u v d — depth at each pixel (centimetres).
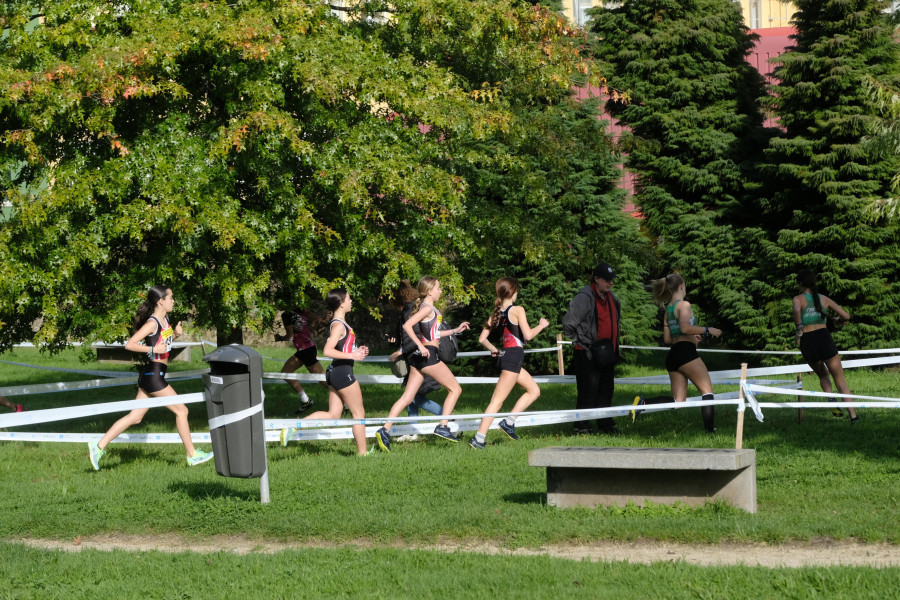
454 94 1662
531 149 2098
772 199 2830
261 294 1670
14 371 2970
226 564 802
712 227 2908
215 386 1015
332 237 1639
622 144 2358
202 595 721
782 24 4197
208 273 1548
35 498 1116
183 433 1316
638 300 2802
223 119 1650
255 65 1559
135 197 1518
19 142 1450
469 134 1736
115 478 1241
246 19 1509
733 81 3012
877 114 2638
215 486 1133
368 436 1484
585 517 905
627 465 900
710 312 2927
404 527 889
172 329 1325
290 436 1388
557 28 1808
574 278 2697
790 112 2808
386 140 1644
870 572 686
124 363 2969
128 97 1457
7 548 887
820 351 1555
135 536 959
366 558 802
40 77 1429
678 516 888
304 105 1614
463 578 726
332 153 1565
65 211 1469
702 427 1501
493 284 2188
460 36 1788
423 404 1459
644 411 1691
